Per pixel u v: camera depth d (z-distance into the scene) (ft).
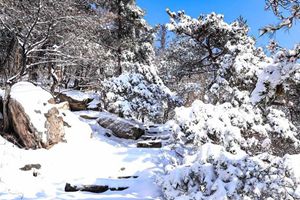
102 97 57.11
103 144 39.32
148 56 82.17
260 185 20.21
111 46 71.05
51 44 50.98
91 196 25.31
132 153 35.09
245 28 51.93
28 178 28.40
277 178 20.61
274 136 30.68
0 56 50.01
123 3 76.13
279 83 17.28
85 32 51.52
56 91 57.62
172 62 70.23
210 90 40.55
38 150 34.09
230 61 41.57
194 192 21.97
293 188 20.75
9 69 45.21
